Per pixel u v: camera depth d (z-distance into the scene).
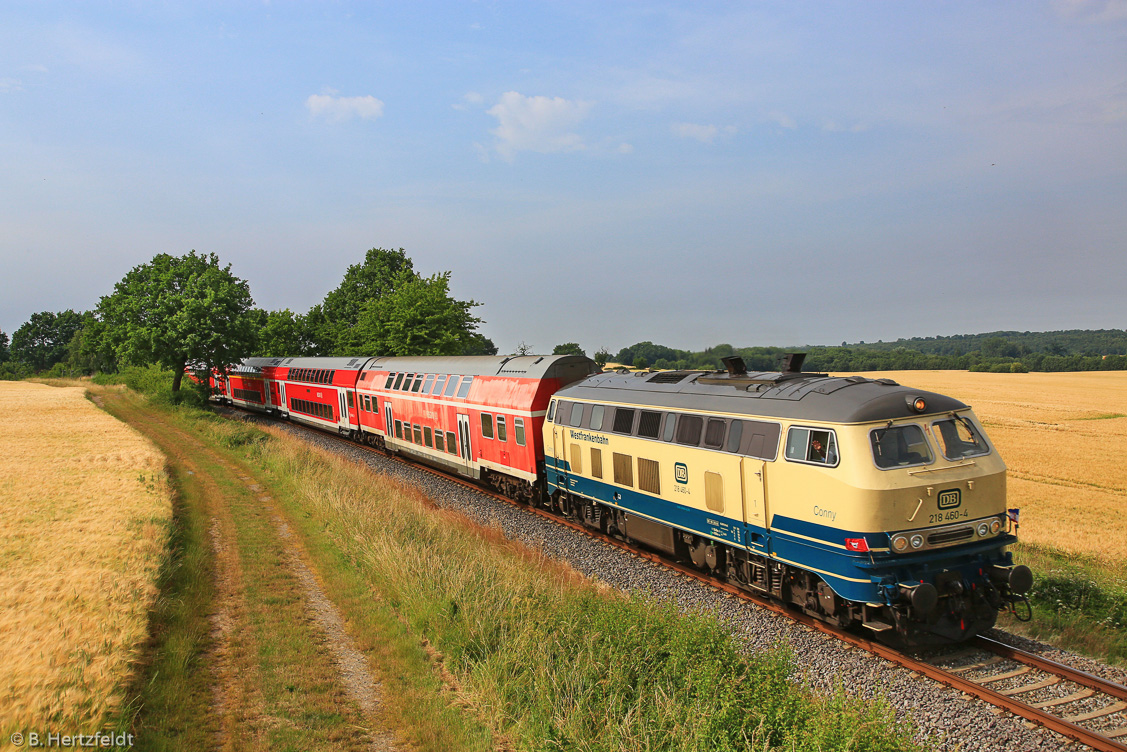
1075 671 7.85
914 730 5.98
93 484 20.55
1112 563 13.74
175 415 41.94
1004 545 9.14
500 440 18.92
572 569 12.43
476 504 18.67
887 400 9.07
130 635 8.87
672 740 6.18
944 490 8.72
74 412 47.19
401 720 7.34
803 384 10.41
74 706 6.93
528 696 7.43
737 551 11.08
